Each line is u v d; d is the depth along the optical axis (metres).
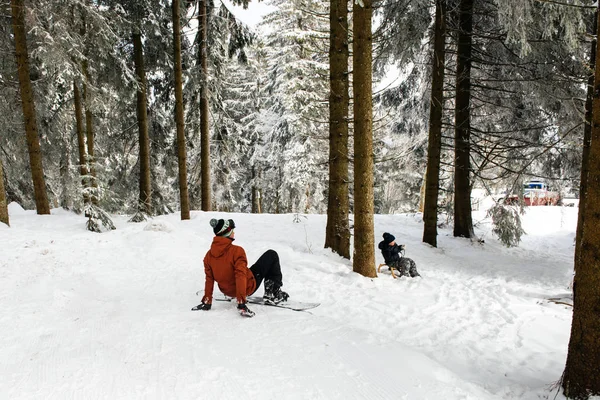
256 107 23.31
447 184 18.42
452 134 14.14
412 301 5.85
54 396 2.41
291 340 3.46
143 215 11.58
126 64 13.83
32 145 11.22
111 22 11.52
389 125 15.70
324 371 2.90
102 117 14.63
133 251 7.29
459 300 6.07
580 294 2.87
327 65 17.75
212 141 18.64
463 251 10.95
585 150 6.30
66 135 15.36
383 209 26.31
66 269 5.93
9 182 16.16
